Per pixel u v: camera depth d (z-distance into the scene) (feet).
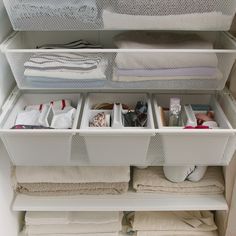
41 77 3.15
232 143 3.06
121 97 3.97
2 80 3.40
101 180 3.72
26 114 3.54
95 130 2.91
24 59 3.15
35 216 4.00
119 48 3.16
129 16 2.80
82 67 3.07
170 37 3.42
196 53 3.02
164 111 3.68
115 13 2.80
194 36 3.46
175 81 3.21
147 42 3.27
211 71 3.10
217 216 4.18
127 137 2.98
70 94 3.96
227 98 3.48
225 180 3.70
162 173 3.97
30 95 3.94
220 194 3.85
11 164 3.74
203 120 3.47
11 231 3.81
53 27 2.91
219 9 2.76
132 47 3.13
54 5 2.75
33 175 3.71
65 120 3.36
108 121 3.43
